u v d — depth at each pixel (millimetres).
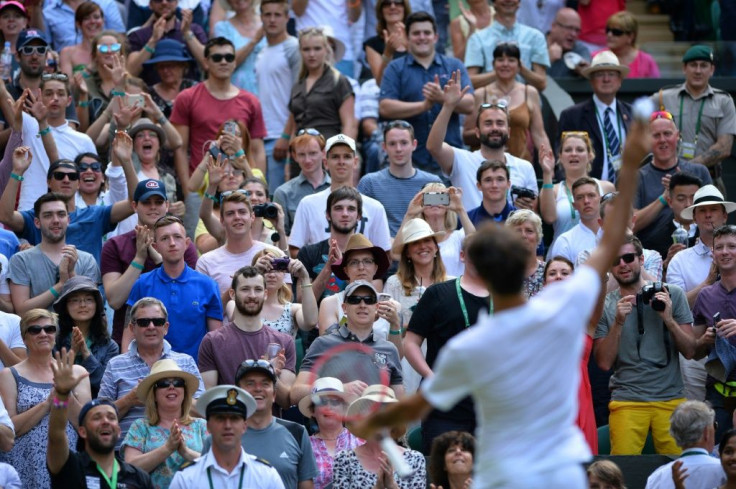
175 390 30547
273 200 44656
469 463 28453
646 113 15898
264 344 33656
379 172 43781
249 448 29766
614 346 34844
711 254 38906
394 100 48156
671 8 59812
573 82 55969
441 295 31859
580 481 15695
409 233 36375
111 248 37906
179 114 48000
